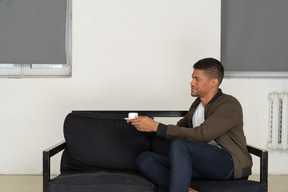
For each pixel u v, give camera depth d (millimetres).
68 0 2793
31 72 2832
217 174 1561
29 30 2721
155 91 2779
